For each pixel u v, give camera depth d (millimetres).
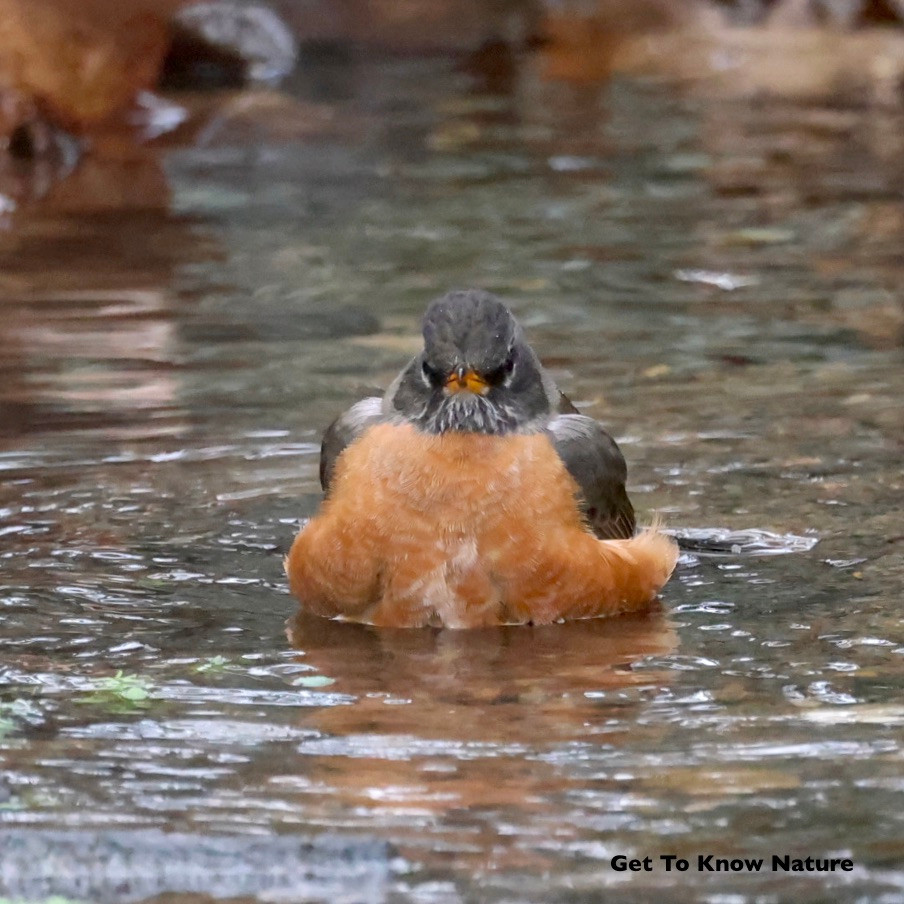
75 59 24734
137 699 9156
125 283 18328
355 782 8172
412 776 8227
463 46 34969
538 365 10641
